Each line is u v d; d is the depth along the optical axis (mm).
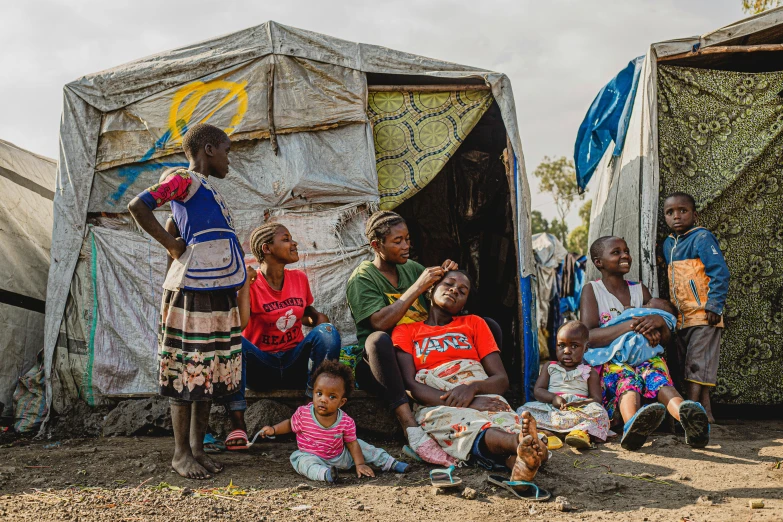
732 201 5547
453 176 7074
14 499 3129
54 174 6789
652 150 5367
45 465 3805
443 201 7148
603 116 6363
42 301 6004
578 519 2814
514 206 5469
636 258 5477
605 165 6473
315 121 5453
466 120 5668
